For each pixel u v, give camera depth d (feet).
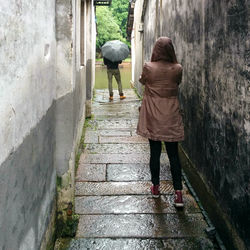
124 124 24.40
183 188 13.84
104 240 10.14
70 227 10.47
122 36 172.24
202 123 12.19
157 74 11.32
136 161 16.87
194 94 13.51
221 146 9.86
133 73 50.85
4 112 4.86
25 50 6.03
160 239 10.22
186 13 14.61
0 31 4.63
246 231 7.95
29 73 6.38
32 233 6.89
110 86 34.55
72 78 10.42
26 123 6.21
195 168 13.35
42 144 7.88
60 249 9.70
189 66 14.37
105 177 14.78
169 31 19.07
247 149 7.84
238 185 8.48
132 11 51.65
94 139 20.65
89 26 25.26
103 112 28.55
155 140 11.40
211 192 11.00
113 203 12.44
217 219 10.28
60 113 10.37
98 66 115.24
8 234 5.23
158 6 23.93
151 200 12.71
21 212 5.99
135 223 11.09
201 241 10.11
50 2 8.92
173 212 11.82
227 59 9.23
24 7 5.93
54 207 10.03
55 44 9.96
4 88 4.84
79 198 12.79
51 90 9.25
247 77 7.77
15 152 5.51
